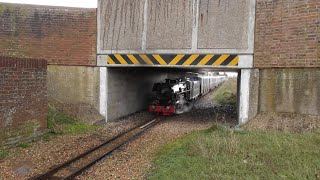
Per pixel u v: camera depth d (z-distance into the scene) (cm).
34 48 1411
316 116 1012
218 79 4791
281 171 648
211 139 905
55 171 750
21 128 961
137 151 948
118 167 793
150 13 1316
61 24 1408
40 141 1008
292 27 1056
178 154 840
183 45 1276
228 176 639
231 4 1195
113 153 923
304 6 1023
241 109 1199
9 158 820
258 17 1150
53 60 1420
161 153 896
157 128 1338
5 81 888
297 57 1047
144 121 1525
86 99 1438
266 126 1066
